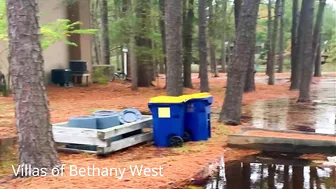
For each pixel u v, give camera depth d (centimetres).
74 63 2203
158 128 823
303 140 786
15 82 571
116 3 2108
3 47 1797
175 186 572
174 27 1151
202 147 810
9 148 808
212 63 3925
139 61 2145
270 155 766
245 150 805
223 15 2500
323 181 600
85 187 539
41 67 579
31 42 561
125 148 802
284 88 2402
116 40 1948
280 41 3797
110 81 2495
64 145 802
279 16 3191
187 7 2148
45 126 587
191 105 867
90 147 772
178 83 1159
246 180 606
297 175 631
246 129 923
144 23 1892
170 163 684
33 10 559
